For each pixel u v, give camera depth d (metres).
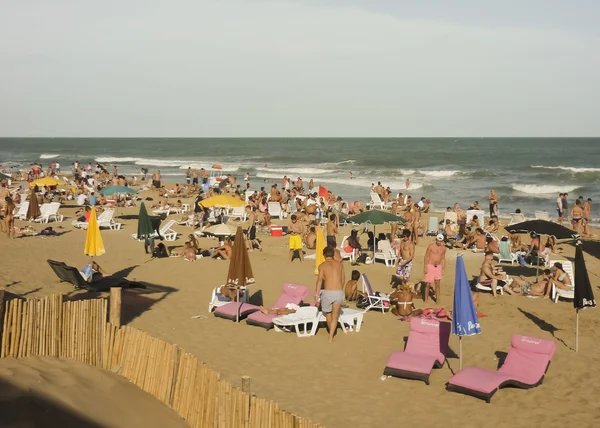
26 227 23.09
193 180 43.69
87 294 13.07
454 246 22.70
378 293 13.95
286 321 11.37
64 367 8.03
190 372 7.50
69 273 12.92
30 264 16.12
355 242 19.28
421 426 7.90
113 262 17.59
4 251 18.30
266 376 9.60
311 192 33.66
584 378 9.37
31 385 7.18
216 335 11.38
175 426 7.36
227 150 134.75
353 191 47.34
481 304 14.24
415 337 10.30
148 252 19.27
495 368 9.94
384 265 18.94
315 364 10.13
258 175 63.69
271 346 10.93
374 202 33.53
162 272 16.47
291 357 10.44
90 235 14.19
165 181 55.41
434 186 51.31
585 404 8.45
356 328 11.83
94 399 7.43
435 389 9.09
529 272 18.19
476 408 8.40
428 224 25.38
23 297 12.09
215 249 19.02
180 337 11.20
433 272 14.38
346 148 141.25
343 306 13.51
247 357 10.38
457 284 9.45
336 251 16.08
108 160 93.62
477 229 22.25
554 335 11.74
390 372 9.45
